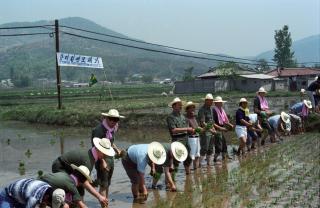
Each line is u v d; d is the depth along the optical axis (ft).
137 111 118.11
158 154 36.58
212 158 55.98
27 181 24.35
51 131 95.55
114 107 131.03
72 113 107.55
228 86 239.09
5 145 75.66
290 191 38.09
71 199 27.43
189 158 45.78
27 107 144.15
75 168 29.14
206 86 238.07
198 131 45.91
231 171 46.78
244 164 50.39
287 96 184.75
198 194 38.34
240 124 55.93
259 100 63.05
